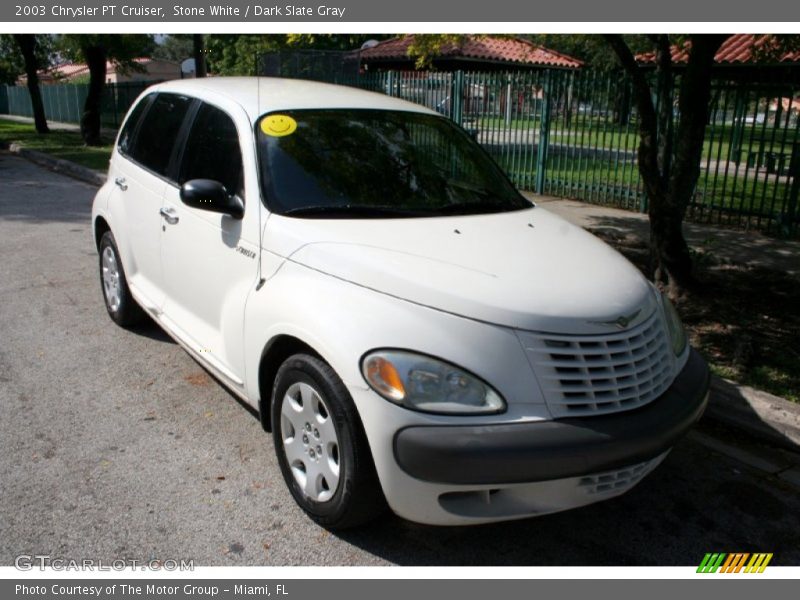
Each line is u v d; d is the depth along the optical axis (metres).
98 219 5.70
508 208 4.18
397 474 2.80
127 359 5.09
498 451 2.69
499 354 2.82
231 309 3.73
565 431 2.77
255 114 4.04
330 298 3.12
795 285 7.19
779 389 4.76
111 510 3.38
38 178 13.96
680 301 6.56
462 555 3.21
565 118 12.17
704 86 6.31
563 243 3.68
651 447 2.91
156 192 4.66
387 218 3.66
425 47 7.96
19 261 7.52
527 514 2.88
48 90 34.38
